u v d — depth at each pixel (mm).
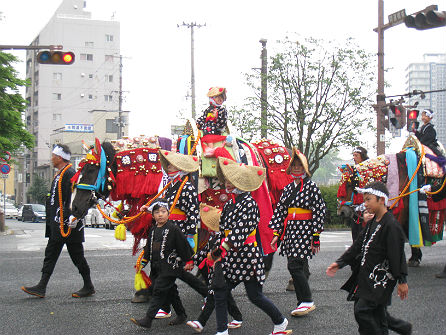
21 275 9297
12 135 27000
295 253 6562
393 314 6645
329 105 24250
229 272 5461
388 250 4781
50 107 73312
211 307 5766
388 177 9562
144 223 7090
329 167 96500
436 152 9977
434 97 118250
